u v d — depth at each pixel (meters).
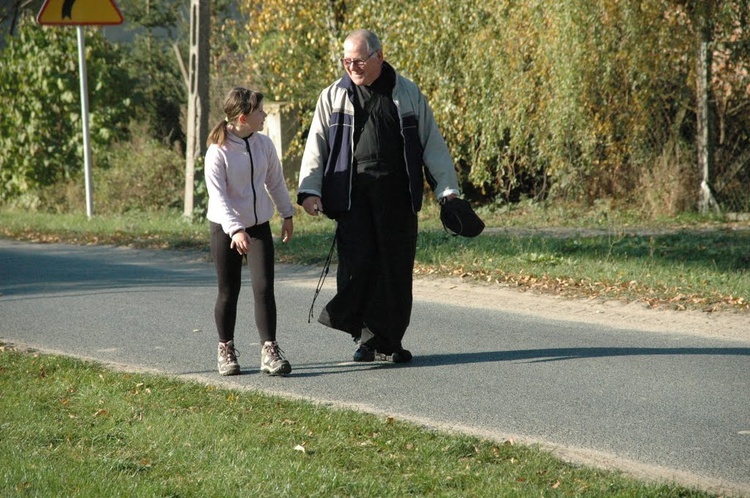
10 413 20.38
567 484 16.14
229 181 24.08
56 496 15.48
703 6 59.50
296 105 76.19
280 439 18.69
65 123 77.38
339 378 24.69
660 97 62.47
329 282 41.03
